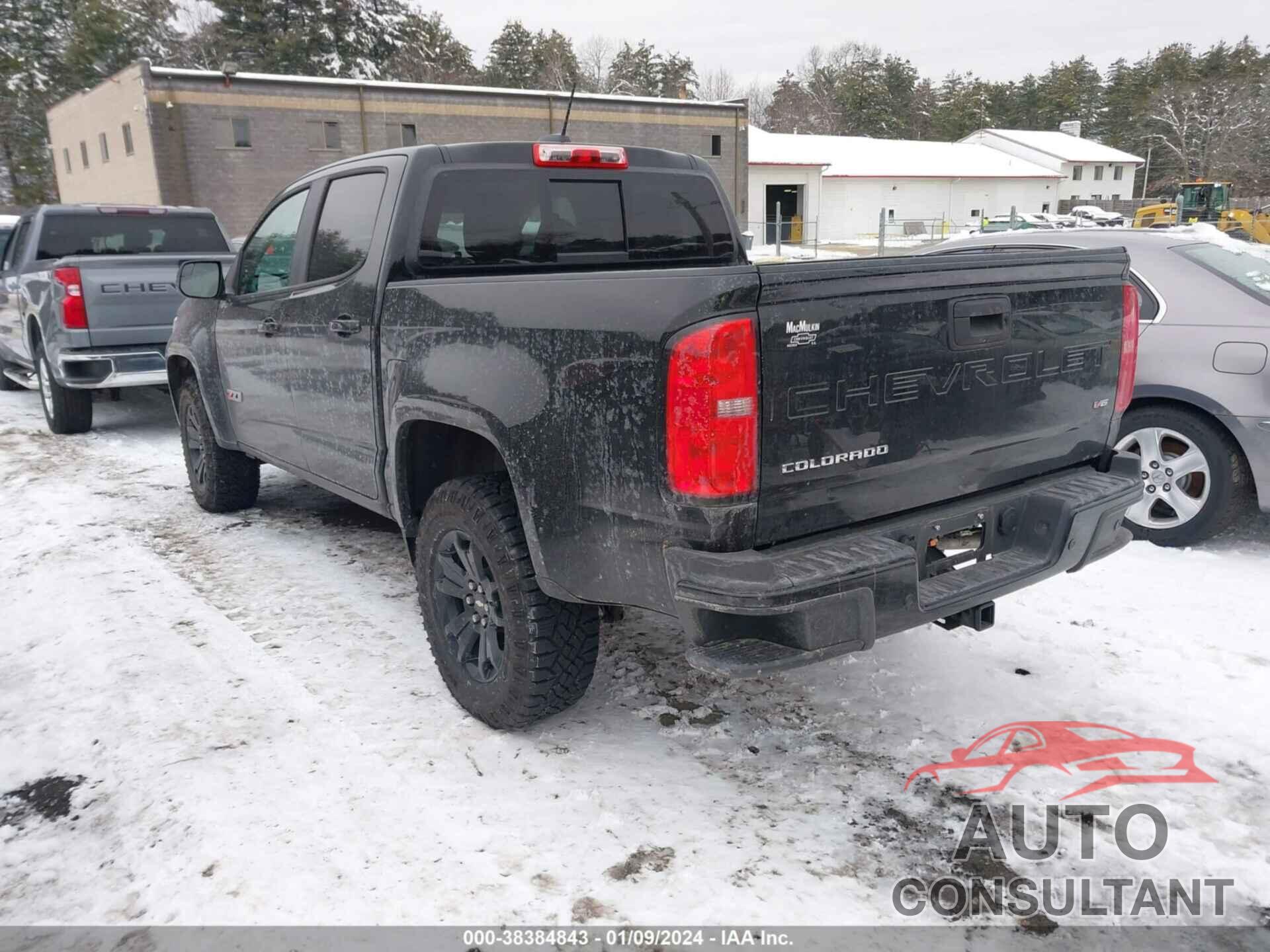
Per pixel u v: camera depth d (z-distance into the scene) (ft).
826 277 7.94
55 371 25.59
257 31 176.45
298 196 14.69
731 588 7.69
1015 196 202.49
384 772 9.88
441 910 7.84
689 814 9.17
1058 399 10.12
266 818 9.09
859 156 190.70
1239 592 14.38
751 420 7.68
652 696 11.63
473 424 10.00
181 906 7.94
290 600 14.83
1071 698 11.34
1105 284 10.46
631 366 8.20
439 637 11.14
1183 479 16.37
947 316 8.85
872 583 8.04
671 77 296.92
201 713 11.18
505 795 9.47
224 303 16.66
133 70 109.29
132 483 22.41
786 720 11.00
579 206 13.58
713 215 15.30
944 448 9.11
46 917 7.86
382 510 12.78
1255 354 15.07
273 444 15.92
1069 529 9.61
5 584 15.65
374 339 11.86
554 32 276.00
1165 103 274.57
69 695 11.68
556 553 9.28
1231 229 93.09
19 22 177.37
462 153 12.45
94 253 28.96
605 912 7.80
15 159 175.11
